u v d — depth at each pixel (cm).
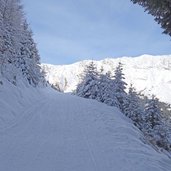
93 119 2139
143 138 1988
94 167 1068
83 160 1147
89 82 4706
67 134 1620
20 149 1264
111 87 4300
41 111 2347
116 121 2147
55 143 1402
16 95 2714
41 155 1190
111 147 1382
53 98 3541
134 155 1262
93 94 4469
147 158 1239
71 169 1033
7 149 1252
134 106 3528
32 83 4038
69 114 2295
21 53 4069
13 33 3772
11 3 3788
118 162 1145
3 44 3291
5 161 1087
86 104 3008
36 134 1581
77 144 1403
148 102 3519
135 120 3441
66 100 3344
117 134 1714
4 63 3334
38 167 1039
